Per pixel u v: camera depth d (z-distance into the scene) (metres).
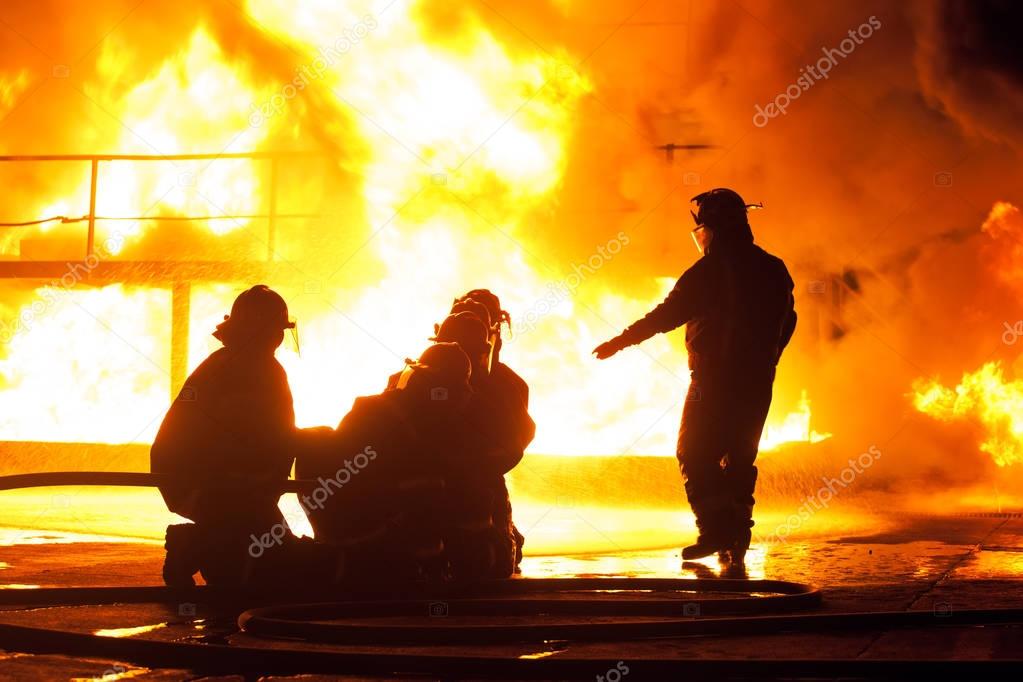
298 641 7.52
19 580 9.73
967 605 8.56
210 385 9.31
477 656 6.63
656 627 7.56
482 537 9.78
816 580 9.99
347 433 9.62
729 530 11.16
